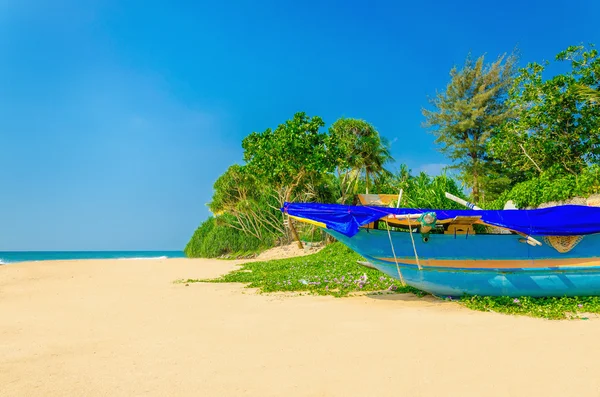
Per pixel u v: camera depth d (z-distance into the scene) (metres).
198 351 5.06
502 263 8.24
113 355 4.95
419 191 18.47
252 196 37.59
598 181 13.52
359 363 4.45
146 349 5.21
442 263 8.41
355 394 3.58
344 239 9.00
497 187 30.80
